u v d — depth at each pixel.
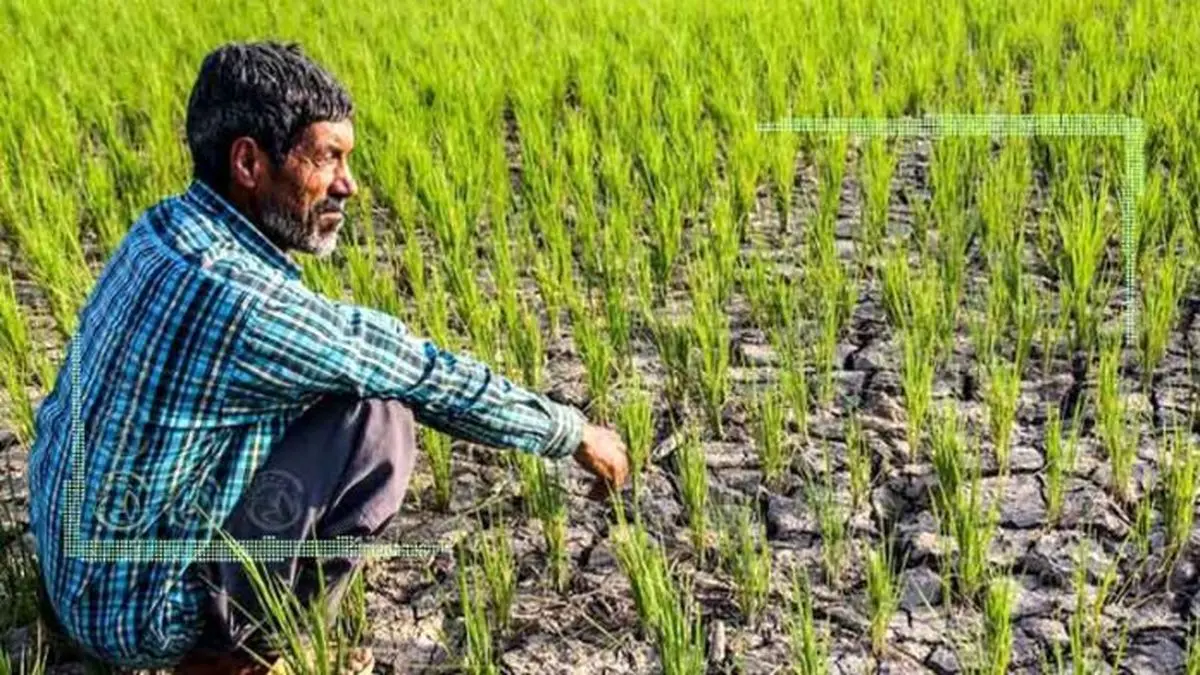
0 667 2.50
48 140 5.52
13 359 3.81
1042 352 3.86
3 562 2.90
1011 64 6.60
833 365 3.90
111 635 2.43
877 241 4.59
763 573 2.90
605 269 4.19
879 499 3.28
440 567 3.10
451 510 3.28
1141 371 3.78
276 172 2.37
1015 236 4.63
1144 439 3.48
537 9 7.93
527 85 6.11
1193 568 2.98
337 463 2.48
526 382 3.75
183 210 2.41
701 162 5.07
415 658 2.85
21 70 6.47
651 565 2.73
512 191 5.21
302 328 2.33
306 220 2.42
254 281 2.32
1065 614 2.89
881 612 2.75
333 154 2.41
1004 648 2.52
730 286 4.21
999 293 3.92
